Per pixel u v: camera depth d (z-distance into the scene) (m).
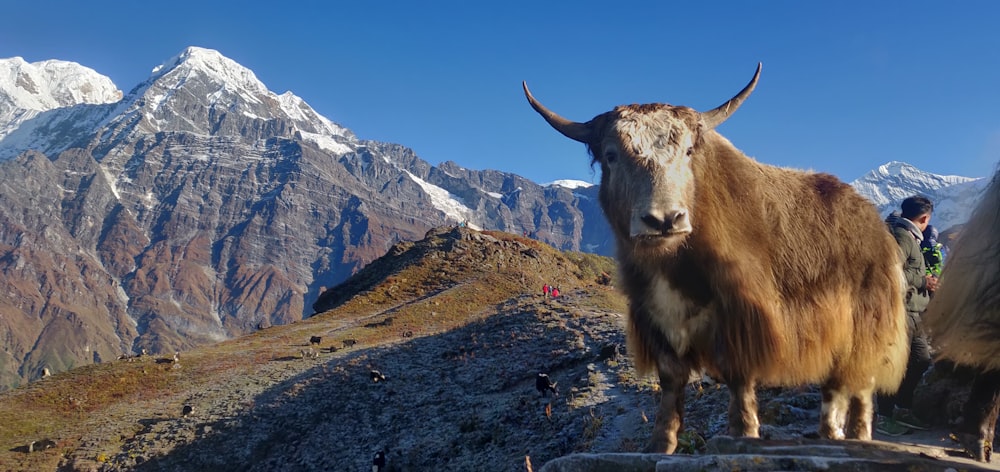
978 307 3.67
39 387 34.69
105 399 33.03
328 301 67.38
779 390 9.21
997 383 4.51
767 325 4.93
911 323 6.46
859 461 3.47
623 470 3.99
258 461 23.36
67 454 25.66
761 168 5.88
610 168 5.20
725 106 5.46
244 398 29.72
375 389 27.33
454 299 52.62
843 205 5.69
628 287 5.46
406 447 19.58
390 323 46.41
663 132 4.95
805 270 5.30
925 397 6.87
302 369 34.25
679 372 5.27
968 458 4.52
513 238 77.19
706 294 5.04
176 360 38.78
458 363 28.95
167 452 24.61
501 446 15.66
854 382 5.55
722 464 3.57
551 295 45.59
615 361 19.45
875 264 5.62
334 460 21.33
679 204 4.69
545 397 18.05
